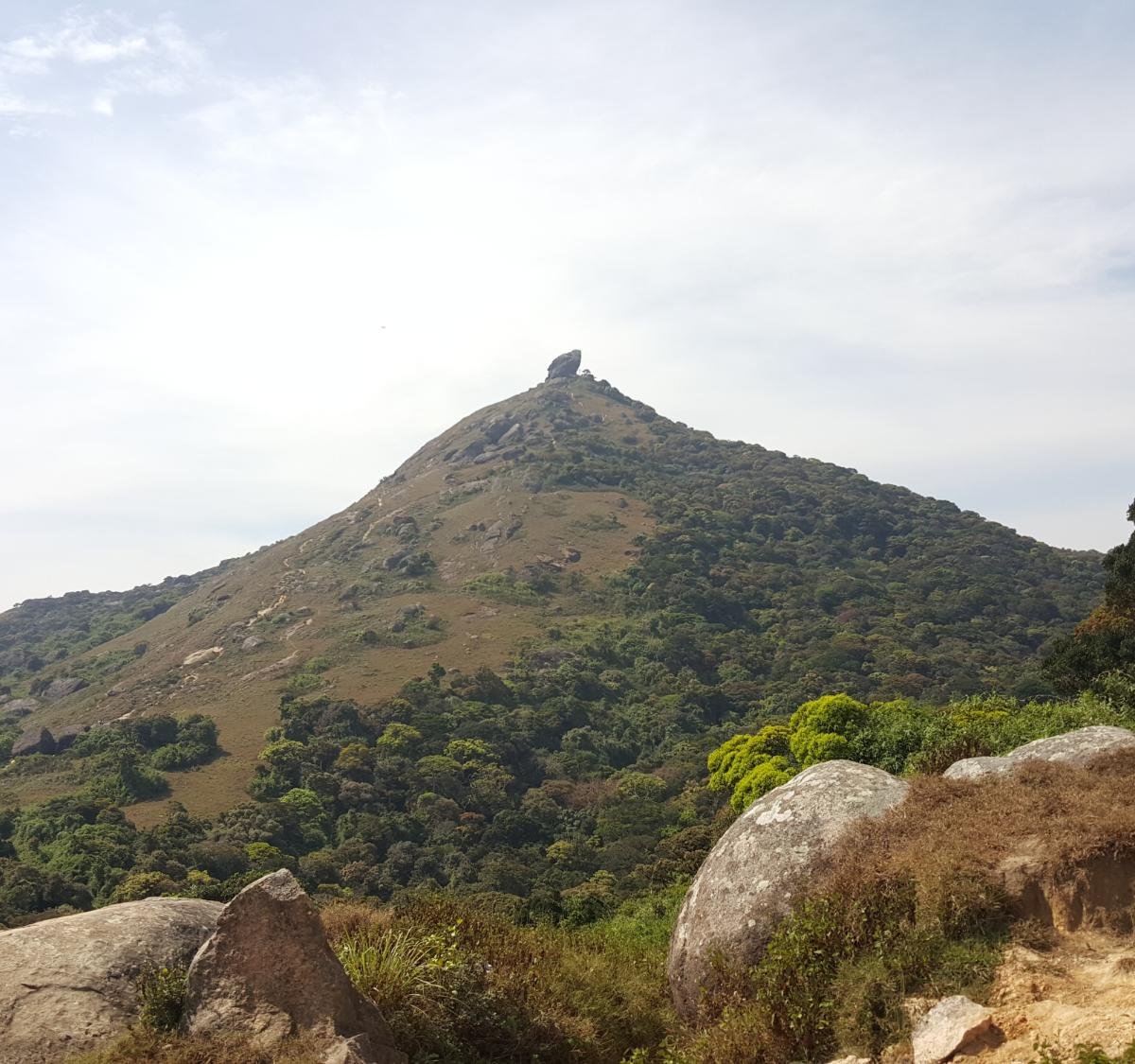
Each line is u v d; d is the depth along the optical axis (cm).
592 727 7100
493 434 16025
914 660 7581
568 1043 723
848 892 688
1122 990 525
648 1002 859
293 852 4794
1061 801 688
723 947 761
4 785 5975
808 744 1856
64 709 8656
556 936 1037
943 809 734
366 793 5456
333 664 8075
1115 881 602
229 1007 564
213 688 7962
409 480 14575
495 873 4409
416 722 6581
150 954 656
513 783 5912
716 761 2791
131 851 4488
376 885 4431
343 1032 559
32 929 664
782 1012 626
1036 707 1480
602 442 15400
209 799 5447
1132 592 2355
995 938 604
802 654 8150
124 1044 548
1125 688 1584
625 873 4088
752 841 815
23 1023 575
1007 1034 518
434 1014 657
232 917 588
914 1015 567
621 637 8819
